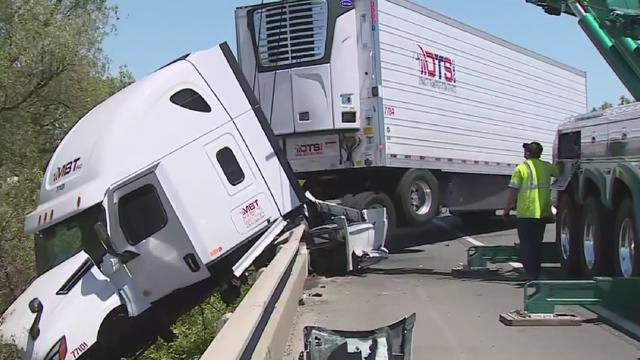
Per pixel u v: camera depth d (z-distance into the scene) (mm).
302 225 11188
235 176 10172
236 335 4328
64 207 8984
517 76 20297
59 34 13992
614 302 8086
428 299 9688
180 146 9688
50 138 15812
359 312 8875
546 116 22312
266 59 13812
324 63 13484
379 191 14352
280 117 13711
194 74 10211
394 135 13930
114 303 8711
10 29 13602
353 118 13547
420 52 15141
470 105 17359
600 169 9500
